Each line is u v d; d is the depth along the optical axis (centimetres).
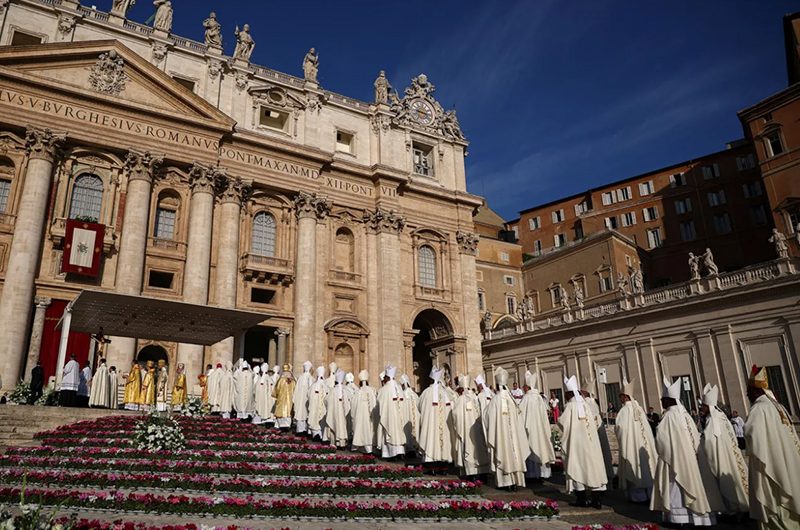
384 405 1739
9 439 1741
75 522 849
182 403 2498
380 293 4138
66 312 2333
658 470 1100
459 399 1510
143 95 3525
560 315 4306
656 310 3575
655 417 2936
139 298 2212
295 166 4009
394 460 1755
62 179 3241
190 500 1105
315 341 3784
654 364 3556
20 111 3128
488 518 1104
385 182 4353
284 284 3831
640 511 1220
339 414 1892
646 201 6134
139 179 3375
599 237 5428
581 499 1252
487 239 6191
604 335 3909
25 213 3009
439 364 4581
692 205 5838
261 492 1261
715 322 3294
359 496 1267
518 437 1388
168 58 3744
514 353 4650
